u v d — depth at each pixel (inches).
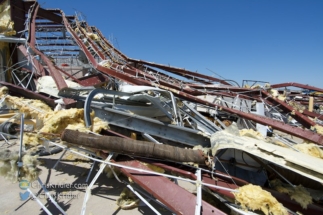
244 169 232.5
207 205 175.9
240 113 426.3
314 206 201.8
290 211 186.7
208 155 224.5
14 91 534.3
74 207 248.7
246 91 635.5
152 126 291.6
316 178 163.5
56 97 482.0
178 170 214.2
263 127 446.3
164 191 193.5
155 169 247.1
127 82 523.5
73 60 1322.6
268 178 227.0
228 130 235.6
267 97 609.9
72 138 208.7
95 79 674.2
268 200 170.4
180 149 219.1
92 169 308.7
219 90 669.3
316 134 357.7
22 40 687.7
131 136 324.2
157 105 334.3
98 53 787.4
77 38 847.7
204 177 211.3
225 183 209.0
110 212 242.4
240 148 195.2
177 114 343.3
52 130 254.7
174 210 180.7
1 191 274.1
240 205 189.9
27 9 827.4
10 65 717.9
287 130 385.1
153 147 213.6
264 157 184.2
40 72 645.9
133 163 223.5
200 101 443.5
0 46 698.8
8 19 716.0
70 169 338.3
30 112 408.8
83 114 278.5
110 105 323.0
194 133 272.4
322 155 257.1
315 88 947.3
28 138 249.8
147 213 243.8
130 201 255.1
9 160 188.9
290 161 173.8
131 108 337.4
